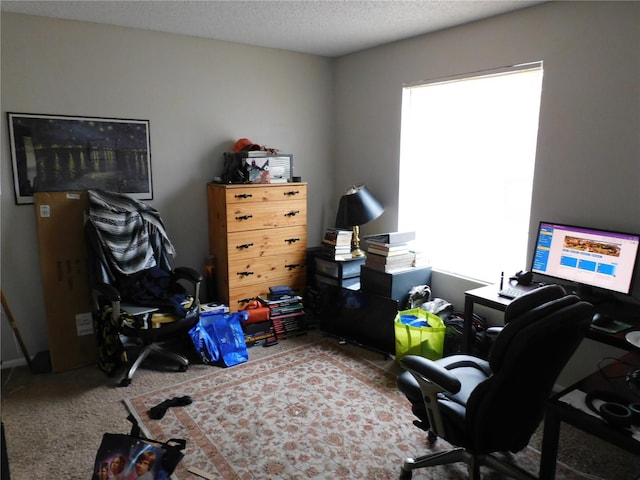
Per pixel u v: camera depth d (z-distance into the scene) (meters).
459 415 1.67
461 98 3.24
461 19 2.97
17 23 2.83
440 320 2.99
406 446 2.19
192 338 3.04
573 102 2.54
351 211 3.59
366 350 3.30
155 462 1.69
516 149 2.95
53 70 2.97
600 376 1.77
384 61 3.72
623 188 2.37
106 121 3.19
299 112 4.09
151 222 3.14
